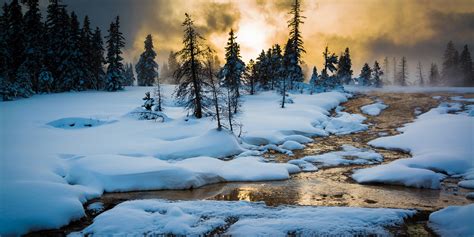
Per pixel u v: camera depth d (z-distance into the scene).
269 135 28.27
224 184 18.11
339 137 30.70
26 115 31.67
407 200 14.83
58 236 11.41
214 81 26.75
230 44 45.69
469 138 22.55
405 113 39.66
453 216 11.29
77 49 50.12
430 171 17.30
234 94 36.91
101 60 56.97
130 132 27.31
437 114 35.59
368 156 23.52
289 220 11.66
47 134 25.36
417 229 11.24
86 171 17.44
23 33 45.59
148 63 66.38
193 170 18.50
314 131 31.69
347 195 15.75
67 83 49.53
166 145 23.62
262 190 16.78
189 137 27.05
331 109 44.91
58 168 17.92
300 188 17.05
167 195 16.03
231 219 12.19
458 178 17.80
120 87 54.69
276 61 57.94
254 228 11.11
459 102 41.78
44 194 13.18
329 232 10.80
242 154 24.03
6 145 21.03
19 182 13.61
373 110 42.09
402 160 20.34
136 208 13.22
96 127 29.14
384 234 10.76
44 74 45.56
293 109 38.81
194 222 11.87
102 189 16.34
